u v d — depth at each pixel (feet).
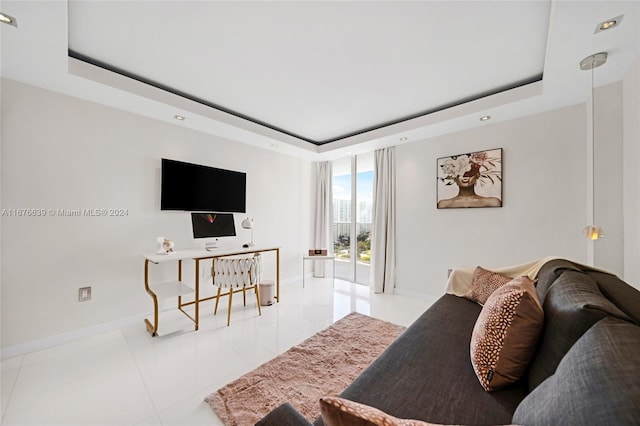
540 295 4.78
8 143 6.63
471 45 6.18
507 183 9.37
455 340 4.85
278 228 13.80
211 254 8.98
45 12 4.54
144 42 6.13
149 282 9.12
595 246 6.81
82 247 7.73
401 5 4.99
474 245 10.17
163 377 5.90
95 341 7.53
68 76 6.53
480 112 8.66
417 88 8.27
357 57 6.66
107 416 4.78
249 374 5.97
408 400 3.33
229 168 11.53
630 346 2.06
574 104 8.09
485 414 3.10
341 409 1.71
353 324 8.79
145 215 9.00
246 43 6.14
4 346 6.57
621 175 6.49
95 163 7.96
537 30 5.64
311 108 9.79
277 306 10.64
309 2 4.93
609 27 4.75
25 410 4.89
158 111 8.61
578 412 1.80
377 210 12.96
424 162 11.57
